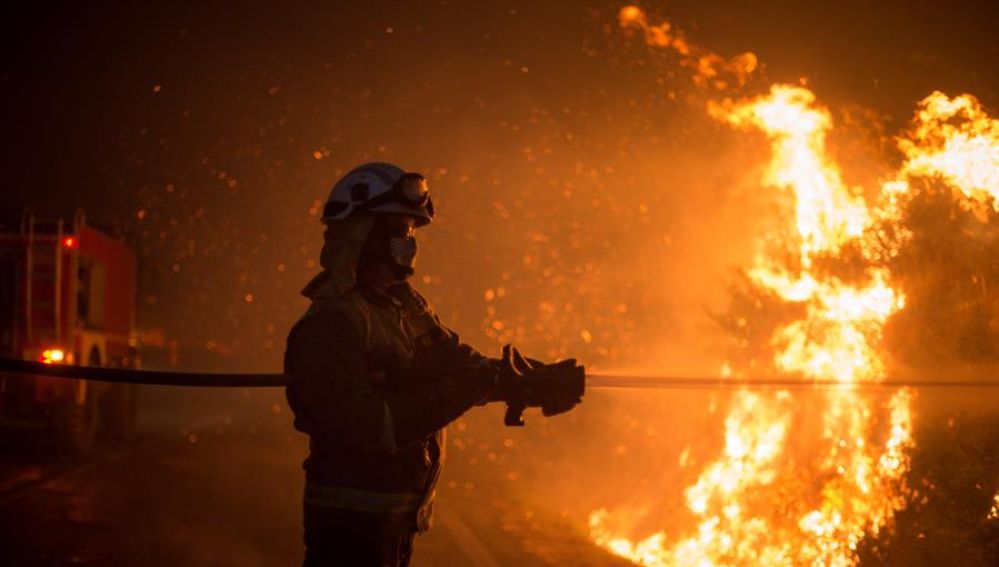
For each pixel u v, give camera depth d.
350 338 4.02
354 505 4.02
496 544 9.63
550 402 4.23
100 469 16.52
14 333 18.33
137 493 13.59
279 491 13.82
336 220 4.20
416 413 3.96
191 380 3.94
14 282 18.42
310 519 4.07
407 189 4.22
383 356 4.09
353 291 4.21
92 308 20.56
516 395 4.20
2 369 3.76
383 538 4.04
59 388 18.44
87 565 9.05
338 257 4.17
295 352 4.07
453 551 9.33
